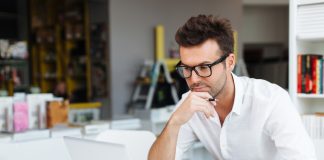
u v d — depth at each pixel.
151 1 6.23
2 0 7.27
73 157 1.59
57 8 7.44
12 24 7.40
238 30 7.06
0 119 3.15
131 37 6.05
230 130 1.71
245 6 8.45
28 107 3.30
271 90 1.65
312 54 2.77
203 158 4.23
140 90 6.11
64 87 7.18
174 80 5.92
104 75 6.24
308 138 1.56
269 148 1.69
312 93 2.67
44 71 7.72
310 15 2.58
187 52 1.45
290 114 1.58
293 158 1.51
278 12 8.66
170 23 6.43
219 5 6.88
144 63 6.14
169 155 1.59
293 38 2.64
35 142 2.82
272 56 8.80
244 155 1.74
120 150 1.34
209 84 1.50
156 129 4.30
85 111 5.51
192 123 1.82
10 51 5.58
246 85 1.70
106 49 6.14
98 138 1.99
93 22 6.54
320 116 2.63
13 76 6.44
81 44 7.06
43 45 7.68
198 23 1.46
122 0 5.95
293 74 2.66
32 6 7.61
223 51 1.47
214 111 1.67
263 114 1.62
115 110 5.91
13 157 2.71
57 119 3.44
